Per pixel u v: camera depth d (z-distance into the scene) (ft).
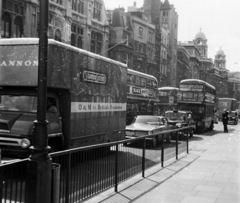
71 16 108.37
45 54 16.01
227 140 73.10
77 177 19.19
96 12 128.16
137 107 80.43
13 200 14.28
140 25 172.45
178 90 98.37
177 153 42.09
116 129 45.09
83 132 36.04
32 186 15.37
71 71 33.27
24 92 30.58
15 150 27.37
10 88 31.19
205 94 96.89
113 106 44.01
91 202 20.99
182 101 97.19
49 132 30.30
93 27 124.67
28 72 29.60
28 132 27.35
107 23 134.31
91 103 37.78
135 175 28.25
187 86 97.50
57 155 16.92
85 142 36.58
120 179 25.16
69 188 18.44
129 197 22.50
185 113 79.71
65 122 33.27
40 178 15.42
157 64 203.10
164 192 24.20
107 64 41.91
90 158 20.66
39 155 15.53
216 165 37.19
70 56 32.99
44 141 15.80
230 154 47.44
